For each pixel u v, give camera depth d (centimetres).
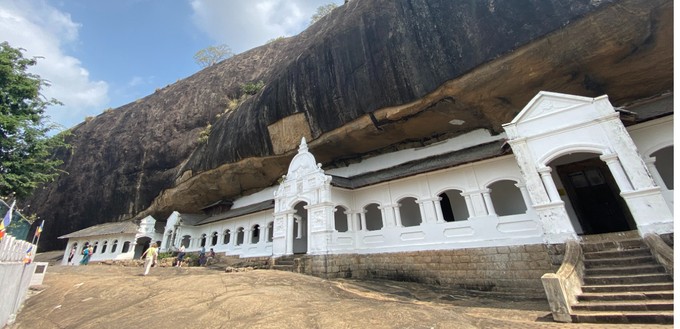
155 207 2952
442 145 1705
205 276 994
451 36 1305
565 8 1060
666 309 587
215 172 2438
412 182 1460
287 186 1728
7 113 1534
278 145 2012
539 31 1104
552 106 1032
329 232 1448
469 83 1287
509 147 1148
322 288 945
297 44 2969
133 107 3953
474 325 545
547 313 725
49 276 1289
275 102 1973
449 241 1266
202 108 3228
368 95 1567
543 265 1028
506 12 1175
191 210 2945
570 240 888
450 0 1331
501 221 1168
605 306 627
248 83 3172
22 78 1600
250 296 698
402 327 484
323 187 1528
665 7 924
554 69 1160
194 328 538
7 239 811
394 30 1492
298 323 514
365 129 1673
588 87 1205
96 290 931
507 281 1084
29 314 828
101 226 3058
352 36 1672
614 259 790
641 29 981
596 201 1224
